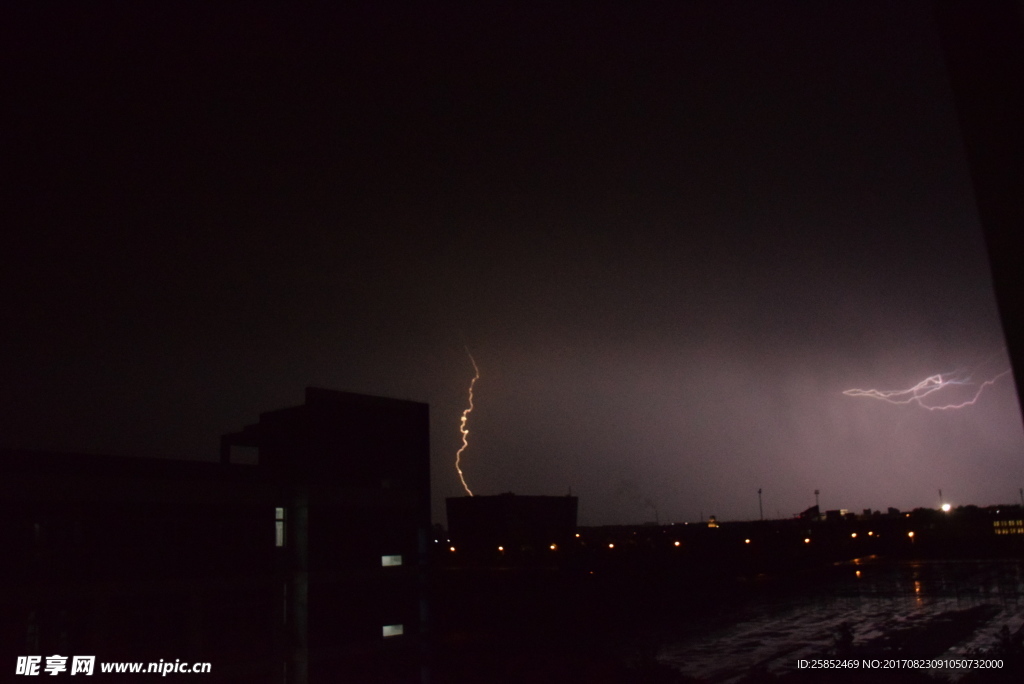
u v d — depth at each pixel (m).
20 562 20.14
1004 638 32.78
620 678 29.77
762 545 106.94
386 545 29.42
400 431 31.95
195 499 24.39
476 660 33.09
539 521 99.12
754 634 44.94
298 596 26.31
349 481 29.16
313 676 25.88
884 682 28.66
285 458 30.58
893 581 74.12
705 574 81.12
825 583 74.56
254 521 25.95
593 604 58.56
